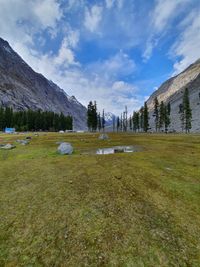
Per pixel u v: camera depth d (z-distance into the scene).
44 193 12.88
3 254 7.64
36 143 41.38
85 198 11.95
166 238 8.32
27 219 9.88
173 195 12.50
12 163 21.88
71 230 8.86
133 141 46.12
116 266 6.85
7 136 61.19
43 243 8.14
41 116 134.12
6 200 12.09
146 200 11.75
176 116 169.25
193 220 9.72
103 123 139.50
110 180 14.92
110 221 9.47
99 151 30.78
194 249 7.73
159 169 18.11
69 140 47.66
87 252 7.54
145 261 7.06
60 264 7.03
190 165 19.80
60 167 19.17
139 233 8.59
